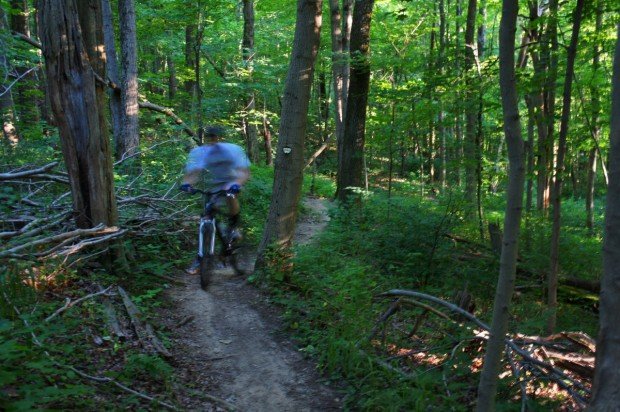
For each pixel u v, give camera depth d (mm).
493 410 2947
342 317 5297
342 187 11531
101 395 3494
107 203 6012
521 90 7547
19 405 2697
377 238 8477
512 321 5367
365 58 10547
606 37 7922
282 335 5305
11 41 10297
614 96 2674
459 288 7273
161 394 3779
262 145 27922
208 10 14164
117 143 12055
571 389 3625
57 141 10391
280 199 7125
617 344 2656
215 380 4301
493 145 10977
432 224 8266
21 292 4262
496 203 14406
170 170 10227
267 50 20250
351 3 15141
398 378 4141
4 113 11414
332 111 27188
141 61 21594
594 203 21906
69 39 5473
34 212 6531
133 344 4473
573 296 7562
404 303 4980
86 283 5438
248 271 7449
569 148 11359
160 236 7828
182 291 6410
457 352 4305
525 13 12453
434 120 11086
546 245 9242
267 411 3898
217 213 6859
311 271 6359
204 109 16641
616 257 2656
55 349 3715
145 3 15703
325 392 4215
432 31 18438
